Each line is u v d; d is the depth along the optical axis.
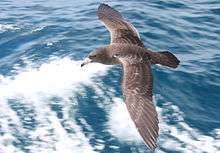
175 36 23.33
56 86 19.25
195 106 18.23
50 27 24.94
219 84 19.55
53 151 15.95
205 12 26.33
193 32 23.88
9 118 17.69
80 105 18.12
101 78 19.50
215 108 18.23
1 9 28.44
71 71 20.14
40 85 19.44
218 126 17.19
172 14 25.88
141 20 24.80
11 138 16.67
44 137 16.64
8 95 18.97
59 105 18.19
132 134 16.52
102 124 17.09
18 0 30.12
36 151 16.00
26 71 20.53
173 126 16.98
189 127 16.98
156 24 24.38
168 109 17.89
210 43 22.94
